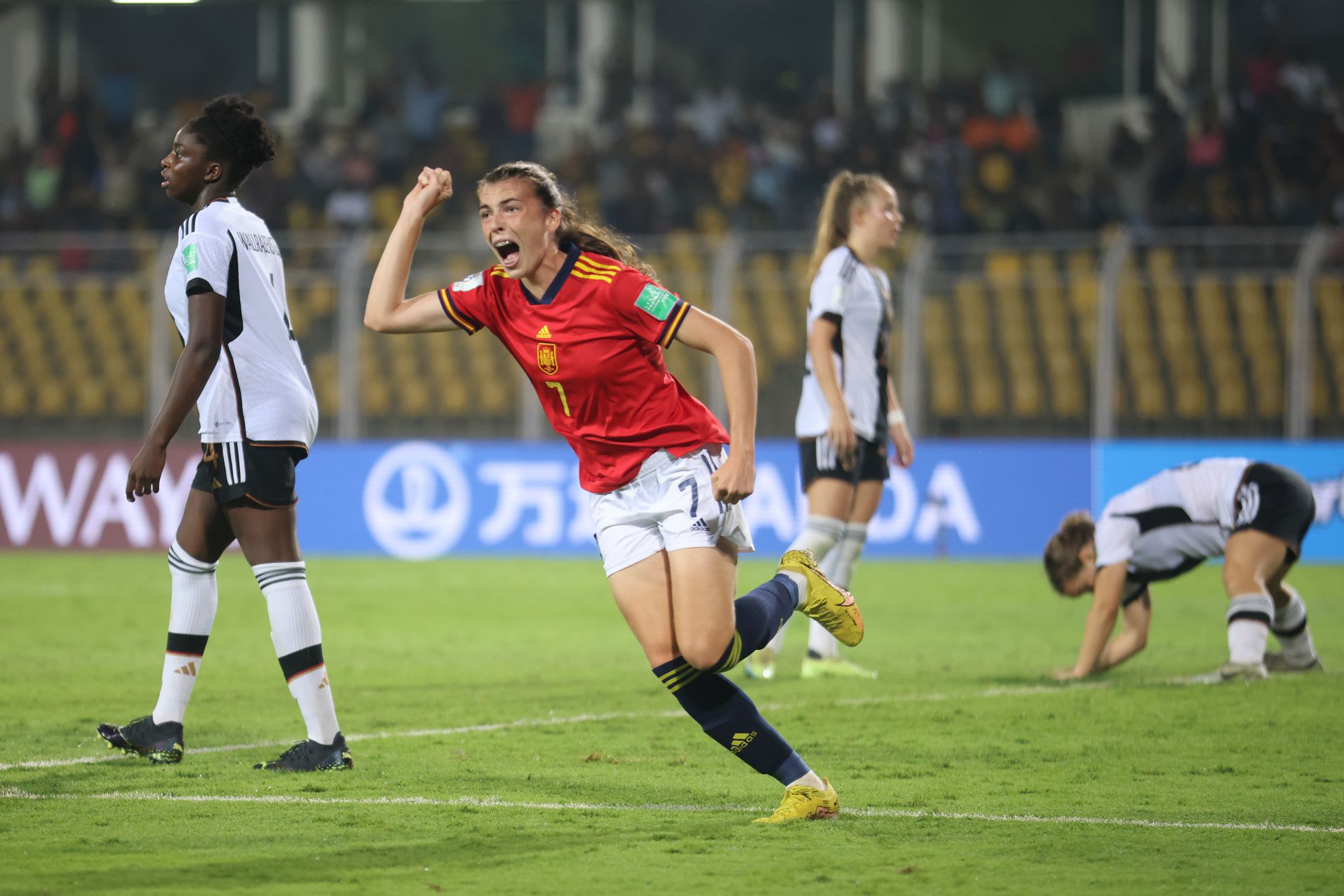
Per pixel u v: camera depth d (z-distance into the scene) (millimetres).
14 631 31797
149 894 11734
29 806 14930
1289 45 68375
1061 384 49875
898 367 49719
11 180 73812
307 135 72188
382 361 53750
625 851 13102
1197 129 68938
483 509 51500
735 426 13445
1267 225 62625
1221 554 24453
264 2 78250
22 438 55375
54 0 76188
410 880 12180
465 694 23203
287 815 14539
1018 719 20375
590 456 14469
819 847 13250
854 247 25062
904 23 74250
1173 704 21547
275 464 16594
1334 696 22203
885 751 18047
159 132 76562
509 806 15000
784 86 75688
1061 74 73000
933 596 39281
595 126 74562
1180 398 48719
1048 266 51625
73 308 55031
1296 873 12422
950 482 49688
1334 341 47438
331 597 39188
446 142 73250
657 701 22453
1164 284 48875
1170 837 13656
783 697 22750
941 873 12391
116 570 46344
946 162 67312
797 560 15125
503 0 77812
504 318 14430
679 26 77000
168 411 15820
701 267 53969
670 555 14023
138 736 17266
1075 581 24906
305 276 52344
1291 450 46969
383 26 78812
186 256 16250
